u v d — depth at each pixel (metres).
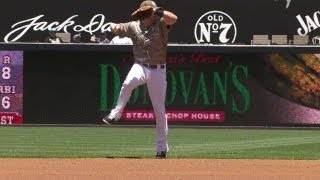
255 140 45.59
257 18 99.81
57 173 28.64
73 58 51.69
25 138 45.62
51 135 47.31
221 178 27.69
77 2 98.25
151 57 33.22
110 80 51.66
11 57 51.56
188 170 29.92
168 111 51.84
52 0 98.19
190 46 51.50
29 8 98.00
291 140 45.75
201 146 41.91
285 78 51.72
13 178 27.28
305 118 51.97
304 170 30.50
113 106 51.75
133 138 45.91
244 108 52.03
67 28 98.19
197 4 99.00
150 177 27.69
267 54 51.69
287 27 99.75
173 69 51.66
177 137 47.06
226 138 46.75
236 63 51.81
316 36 99.50
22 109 51.94
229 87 51.94
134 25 33.31
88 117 52.00
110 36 97.88
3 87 51.75
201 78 51.81
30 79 51.78
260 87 51.84
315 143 43.94
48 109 51.91
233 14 99.69
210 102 51.97
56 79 51.75
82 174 28.38
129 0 98.50
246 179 27.55
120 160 33.41
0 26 97.75
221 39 99.44
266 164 32.56
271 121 52.06
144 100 51.94
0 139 44.91
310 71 51.47
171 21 33.03
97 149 39.72
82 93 51.81
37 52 51.59
